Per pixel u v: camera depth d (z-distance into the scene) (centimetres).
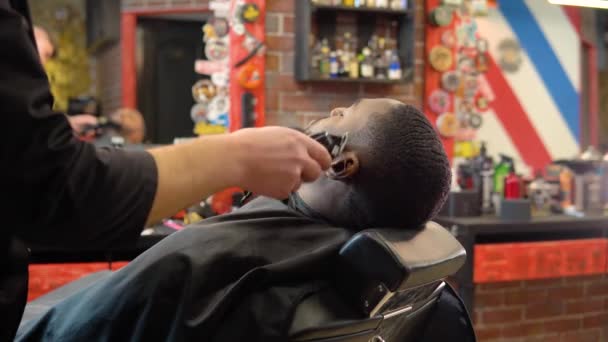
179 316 81
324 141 92
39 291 218
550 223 304
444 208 314
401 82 361
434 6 382
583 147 436
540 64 420
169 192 66
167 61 518
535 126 420
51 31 598
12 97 57
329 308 84
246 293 82
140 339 84
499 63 411
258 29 345
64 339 91
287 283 84
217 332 82
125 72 506
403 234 89
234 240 88
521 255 291
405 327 103
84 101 347
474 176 329
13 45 58
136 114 348
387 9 354
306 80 349
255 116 348
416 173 91
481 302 352
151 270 85
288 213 99
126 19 499
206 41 347
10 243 73
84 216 61
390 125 92
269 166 72
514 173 329
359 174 92
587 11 430
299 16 350
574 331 375
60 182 59
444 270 90
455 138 391
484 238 314
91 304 90
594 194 337
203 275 83
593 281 378
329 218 98
